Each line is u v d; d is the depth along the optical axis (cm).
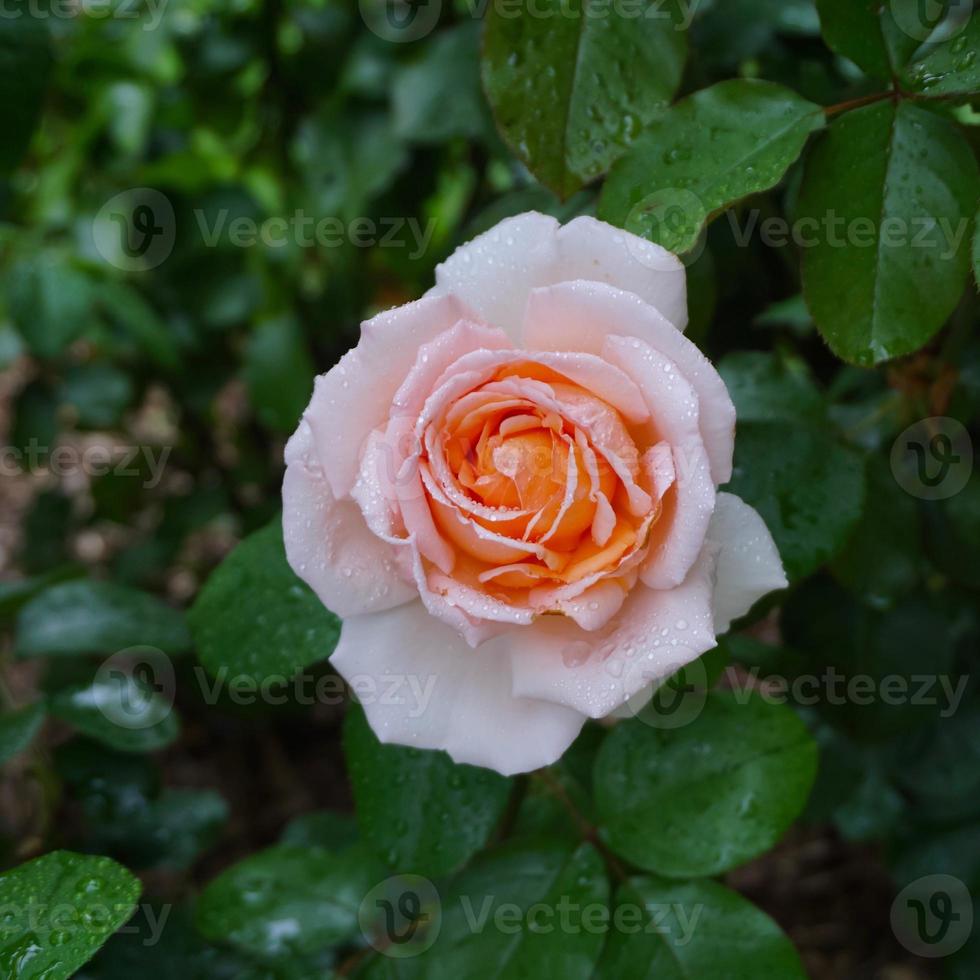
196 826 59
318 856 52
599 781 48
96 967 53
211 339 89
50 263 70
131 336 85
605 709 42
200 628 49
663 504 42
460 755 43
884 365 53
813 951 73
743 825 47
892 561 52
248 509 90
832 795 63
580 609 42
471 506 42
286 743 93
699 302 49
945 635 56
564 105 46
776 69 58
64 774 57
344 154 77
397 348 43
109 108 84
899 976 71
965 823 63
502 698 43
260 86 79
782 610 57
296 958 51
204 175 81
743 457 48
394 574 43
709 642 42
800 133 45
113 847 58
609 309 42
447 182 85
